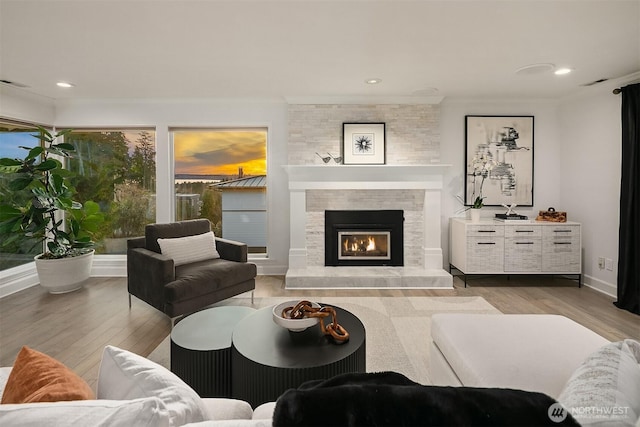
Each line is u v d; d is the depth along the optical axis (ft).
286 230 15.49
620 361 3.06
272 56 9.81
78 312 11.12
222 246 12.38
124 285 14.07
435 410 2.08
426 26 7.97
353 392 2.17
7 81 12.14
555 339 5.49
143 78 11.86
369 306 11.64
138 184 15.66
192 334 6.72
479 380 4.58
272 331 6.41
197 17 7.55
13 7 7.11
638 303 10.91
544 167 15.33
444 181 15.35
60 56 9.78
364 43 8.91
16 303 11.92
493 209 15.43
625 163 11.47
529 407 2.09
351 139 14.70
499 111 15.19
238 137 15.67
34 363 3.21
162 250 10.98
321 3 6.98
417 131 14.78
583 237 13.97
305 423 2.05
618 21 7.75
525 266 13.67
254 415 3.65
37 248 14.80
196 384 6.06
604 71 11.18
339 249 15.34
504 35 8.45
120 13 7.37
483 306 11.62
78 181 15.56
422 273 14.06
